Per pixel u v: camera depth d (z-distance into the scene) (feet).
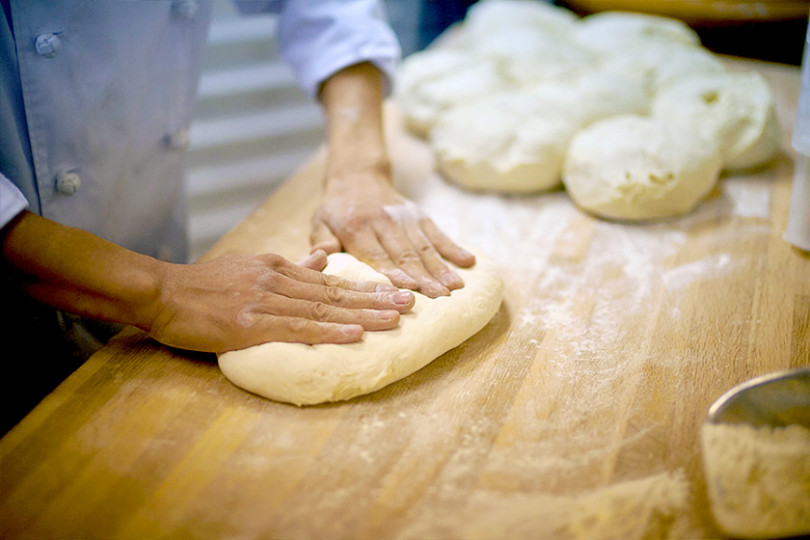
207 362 3.50
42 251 3.06
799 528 2.58
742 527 2.59
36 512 2.73
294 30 4.97
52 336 3.94
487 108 5.42
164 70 4.23
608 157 4.81
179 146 4.59
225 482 2.88
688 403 3.31
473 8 8.03
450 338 3.54
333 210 4.27
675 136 4.89
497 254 4.53
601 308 4.00
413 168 5.64
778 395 2.82
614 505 2.78
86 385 3.32
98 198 4.08
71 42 3.56
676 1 7.52
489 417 3.22
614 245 4.60
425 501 2.80
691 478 2.89
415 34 8.98
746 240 4.58
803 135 4.09
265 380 3.22
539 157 5.03
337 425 3.16
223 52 7.75
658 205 4.72
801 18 7.00
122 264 3.22
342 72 4.85
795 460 2.72
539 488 2.86
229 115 8.07
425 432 3.13
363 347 3.31
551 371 3.52
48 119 3.60
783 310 3.95
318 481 2.89
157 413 3.19
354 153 4.58
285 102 8.31
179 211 5.00
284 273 3.51
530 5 7.57
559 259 4.46
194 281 3.34
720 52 7.72
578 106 5.50
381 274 3.79
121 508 2.76
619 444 3.07
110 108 3.90
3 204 2.95
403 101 6.18
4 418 3.97
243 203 8.45
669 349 3.67
